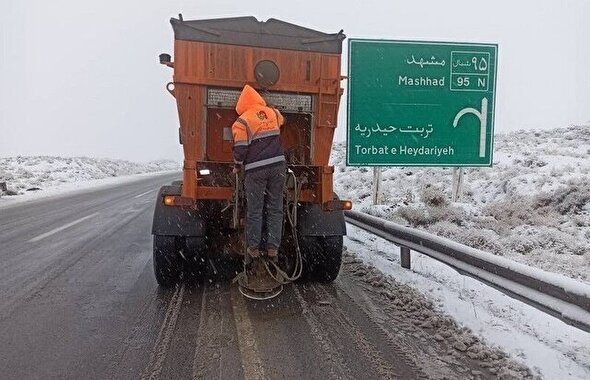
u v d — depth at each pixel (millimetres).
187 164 5473
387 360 3811
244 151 4969
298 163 6062
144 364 3699
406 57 10203
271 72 5539
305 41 5641
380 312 4941
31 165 30359
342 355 3893
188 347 4023
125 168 41219
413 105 10258
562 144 17766
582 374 3527
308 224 5855
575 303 3529
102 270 6617
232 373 3564
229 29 5496
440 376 3555
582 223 8977
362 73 10133
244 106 5117
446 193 12742
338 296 5500
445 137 10383
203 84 5477
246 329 4441
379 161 10227
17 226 10492
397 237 6727
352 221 8352
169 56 5746
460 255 5043
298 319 4727
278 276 5227
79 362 3730
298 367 3672
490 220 9758
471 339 4156
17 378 3465
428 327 4508
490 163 10516
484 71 10398
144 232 9750
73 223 10953
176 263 5680
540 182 11289
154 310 4969
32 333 4316
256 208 5074
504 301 5270
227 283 6020
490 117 10461
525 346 4012
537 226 9047
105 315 4805
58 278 6184
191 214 5652
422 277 6227
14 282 5980
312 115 5777
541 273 3902
